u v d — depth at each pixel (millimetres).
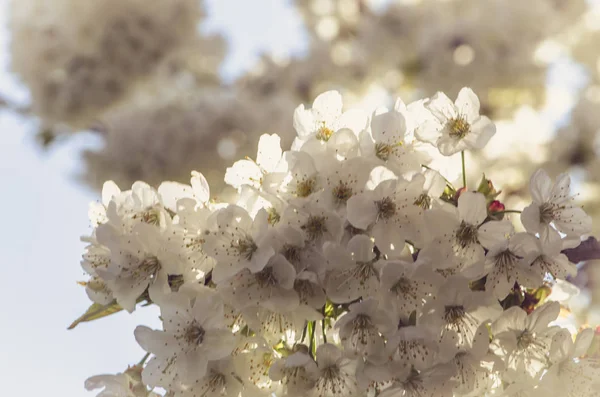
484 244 821
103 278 828
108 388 858
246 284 818
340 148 828
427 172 821
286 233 812
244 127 1619
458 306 817
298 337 826
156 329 825
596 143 1479
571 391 831
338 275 815
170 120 1619
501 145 1527
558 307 826
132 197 835
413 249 834
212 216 820
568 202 833
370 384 820
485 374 827
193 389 826
